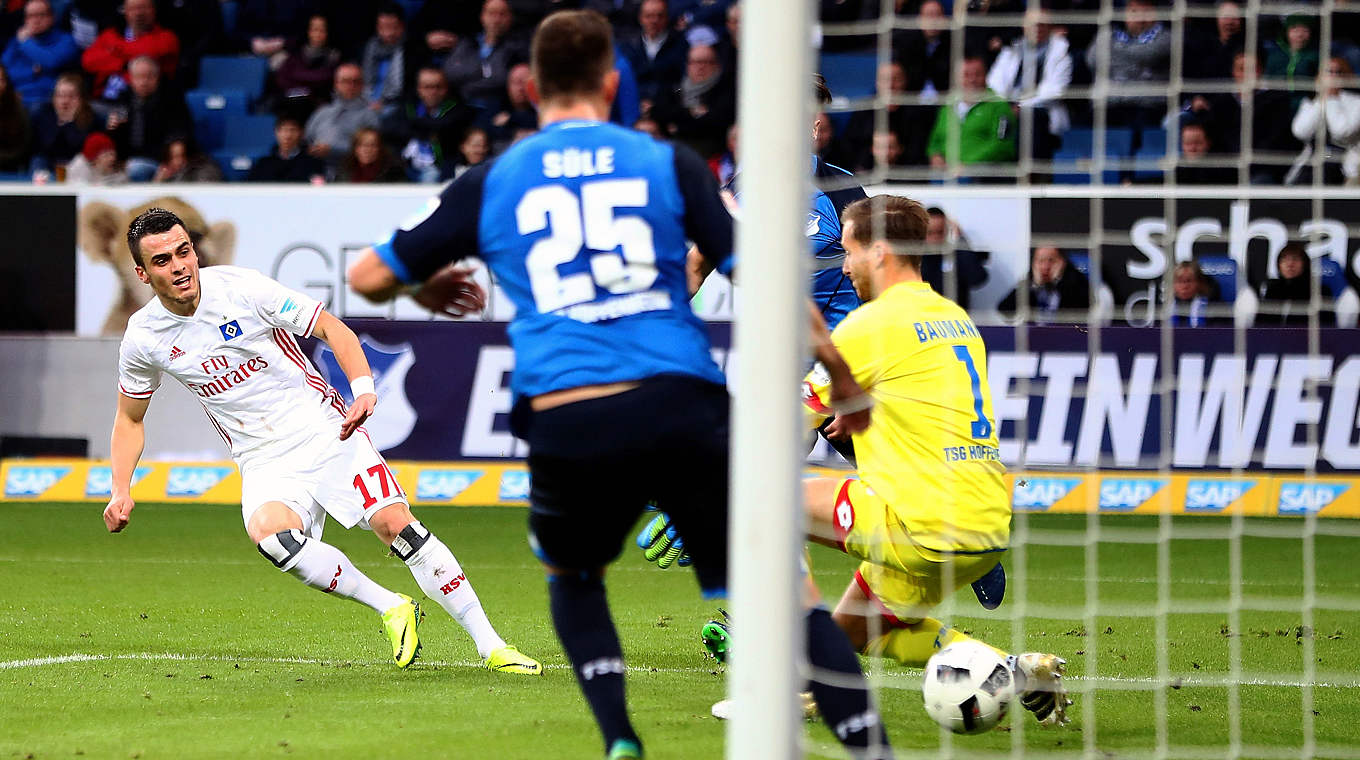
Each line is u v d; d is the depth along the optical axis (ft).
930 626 51.78
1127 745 47.39
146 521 113.19
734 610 33.01
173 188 120.16
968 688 46.14
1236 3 131.95
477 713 51.37
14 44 158.40
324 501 60.54
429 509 118.32
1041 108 130.21
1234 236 110.63
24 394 121.49
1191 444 111.55
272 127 154.81
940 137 123.24
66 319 121.80
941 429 49.37
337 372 118.73
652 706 53.11
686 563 65.05
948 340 50.44
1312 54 127.75
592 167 37.09
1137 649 66.85
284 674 59.41
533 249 36.88
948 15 133.08
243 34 160.25
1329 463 110.22
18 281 121.70
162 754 45.06
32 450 122.11
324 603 79.36
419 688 56.29
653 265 36.76
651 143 37.58
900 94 126.93
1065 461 112.16
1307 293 110.01
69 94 144.66
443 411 119.44
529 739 47.09
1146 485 111.96
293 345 62.03
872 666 58.29
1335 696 56.65
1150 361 111.34
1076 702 55.06
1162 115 129.70
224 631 70.49
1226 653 66.08
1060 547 101.50
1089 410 111.86
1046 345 112.06
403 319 119.34
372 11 158.40
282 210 119.75
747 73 32.94
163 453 122.52
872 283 52.21
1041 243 112.37
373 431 119.55
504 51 147.13
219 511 118.52
